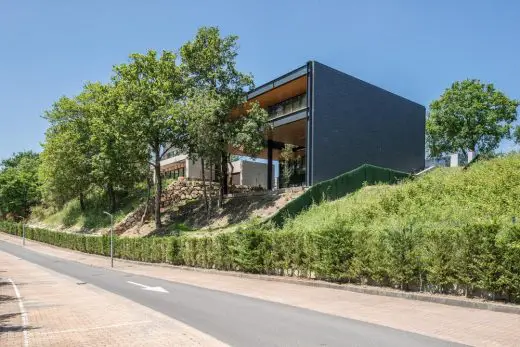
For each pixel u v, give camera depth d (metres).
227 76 33.44
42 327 8.93
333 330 8.20
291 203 24.08
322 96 30.88
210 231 30.55
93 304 12.27
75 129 50.19
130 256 34.38
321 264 15.33
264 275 18.39
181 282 18.48
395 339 7.39
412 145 37.56
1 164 102.62
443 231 11.31
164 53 37.25
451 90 46.00
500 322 8.42
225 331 8.34
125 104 35.66
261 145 32.38
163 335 7.97
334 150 31.25
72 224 55.97
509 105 44.44
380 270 13.03
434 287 11.58
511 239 9.78
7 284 19.14
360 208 21.30
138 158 36.97
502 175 18.77
